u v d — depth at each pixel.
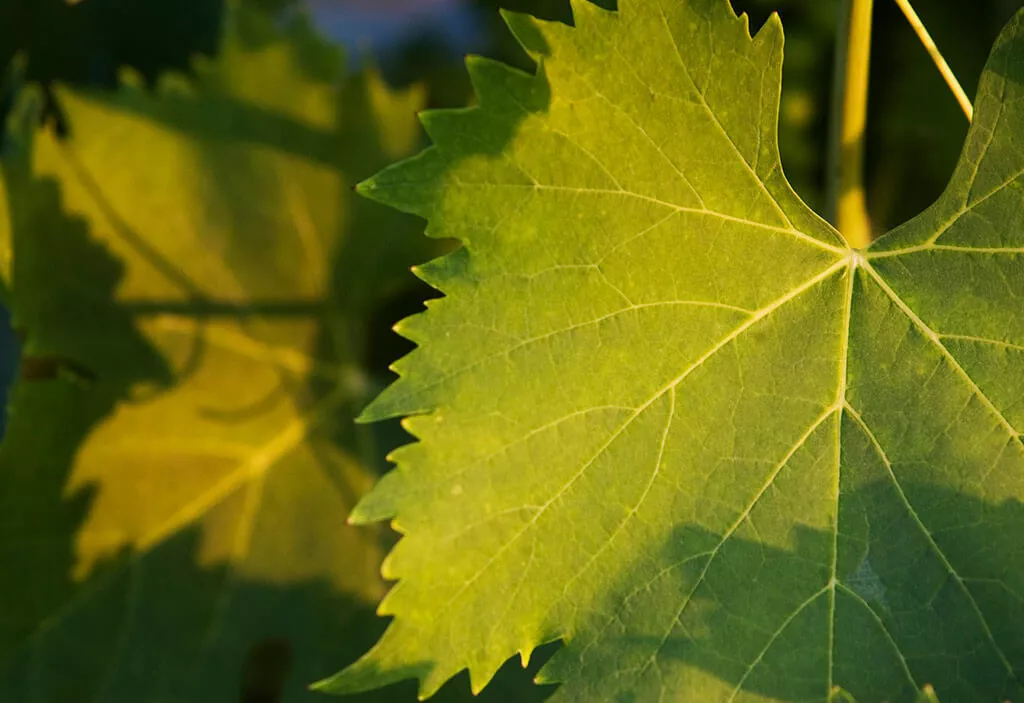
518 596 0.36
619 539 0.36
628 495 0.36
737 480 0.36
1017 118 0.36
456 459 0.35
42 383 0.39
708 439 0.36
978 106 0.36
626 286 0.36
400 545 0.35
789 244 0.36
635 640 0.36
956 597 0.36
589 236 0.36
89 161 0.39
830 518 0.36
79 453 0.39
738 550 0.36
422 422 0.35
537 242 0.36
